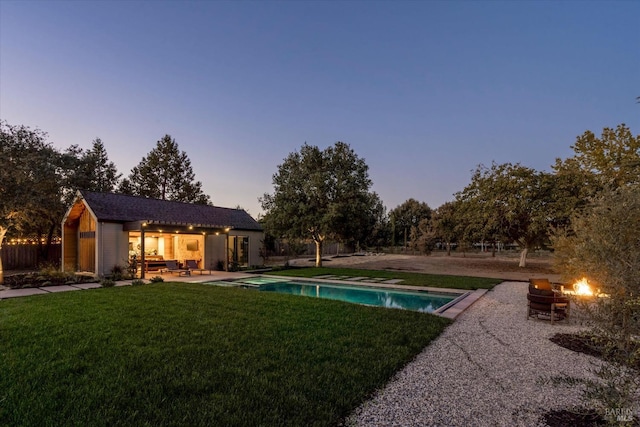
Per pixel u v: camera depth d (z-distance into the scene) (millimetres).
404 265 23328
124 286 11484
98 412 2977
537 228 18766
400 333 5816
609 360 2955
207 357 4441
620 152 18375
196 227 16547
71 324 6059
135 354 4516
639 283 2740
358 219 19625
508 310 8367
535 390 3742
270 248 28609
